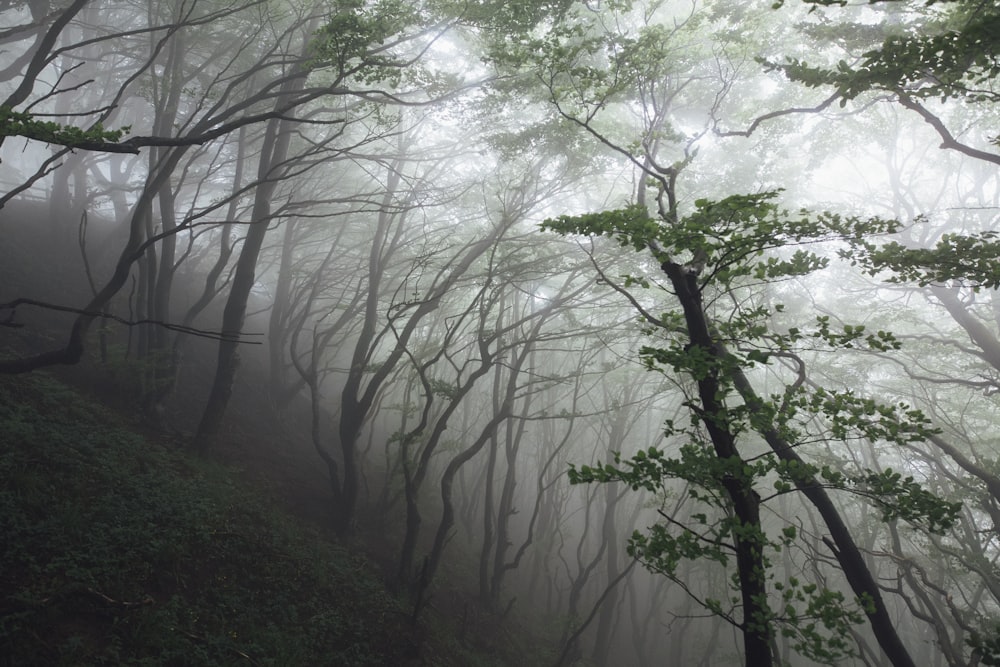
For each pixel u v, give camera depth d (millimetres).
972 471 13617
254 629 10703
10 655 7715
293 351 18266
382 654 12773
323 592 13227
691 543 6109
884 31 10336
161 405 15938
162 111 15695
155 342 15922
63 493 10594
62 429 12266
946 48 6594
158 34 19438
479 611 18109
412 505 16203
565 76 14336
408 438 16344
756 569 5945
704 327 6734
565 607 25203
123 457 12594
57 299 18641
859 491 6352
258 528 13609
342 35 10266
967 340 17641
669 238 6141
